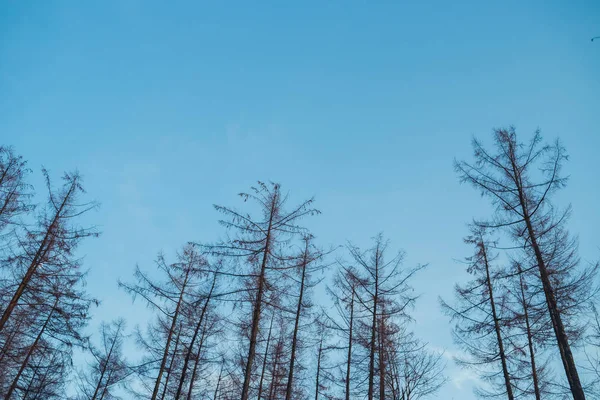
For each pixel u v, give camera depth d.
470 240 16.88
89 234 14.84
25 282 13.23
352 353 15.69
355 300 15.09
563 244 11.68
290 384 15.60
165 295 15.77
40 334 14.74
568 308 11.16
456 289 15.91
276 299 12.35
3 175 14.52
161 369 15.06
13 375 15.28
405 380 12.34
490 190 12.99
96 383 18.83
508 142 13.31
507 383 14.06
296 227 12.80
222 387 18.30
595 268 11.12
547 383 13.91
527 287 12.30
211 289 16.20
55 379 16.34
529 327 13.11
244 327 12.43
